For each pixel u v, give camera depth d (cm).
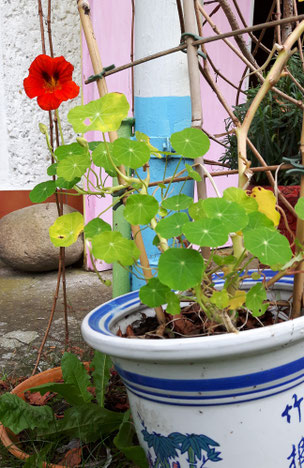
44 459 89
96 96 221
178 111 112
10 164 262
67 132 268
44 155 267
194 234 65
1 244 238
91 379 115
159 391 70
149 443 76
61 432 93
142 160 71
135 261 75
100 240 71
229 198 71
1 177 262
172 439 72
